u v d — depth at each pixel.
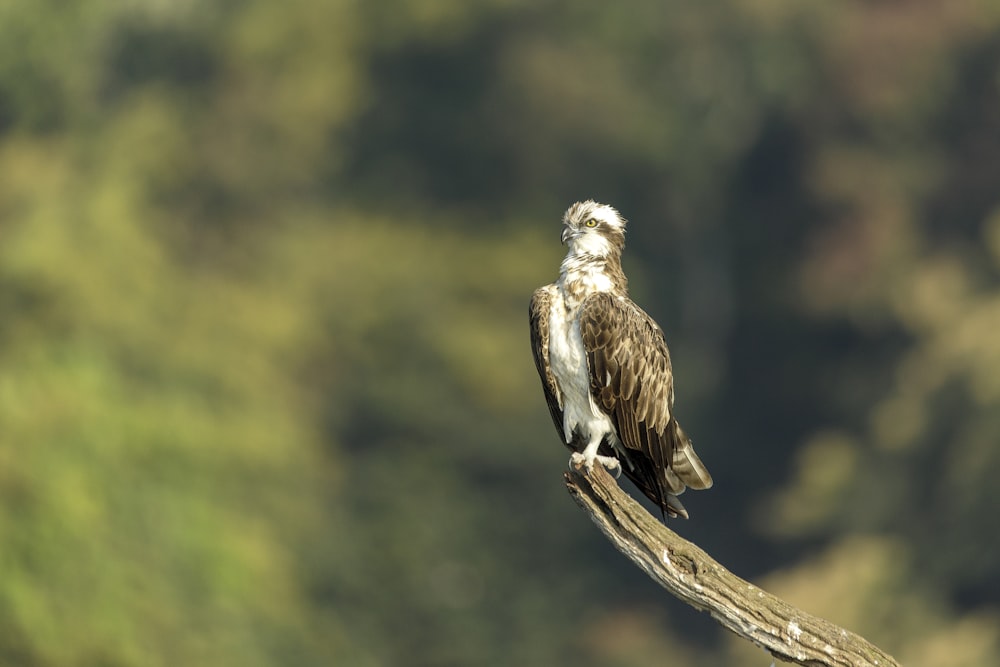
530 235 49.31
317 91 51.06
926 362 36.28
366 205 50.94
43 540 21.41
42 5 45.75
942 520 31.41
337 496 33.94
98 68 49.28
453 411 39.41
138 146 46.19
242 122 50.00
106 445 24.81
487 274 46.66
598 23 53.09
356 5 53.78
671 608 35.75
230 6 54.91
